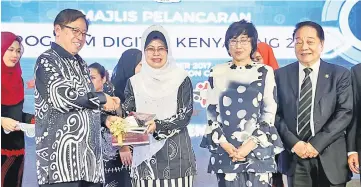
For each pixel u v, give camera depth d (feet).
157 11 13.78
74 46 11.21
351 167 12.31
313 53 12.48
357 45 13.84
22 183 13.66
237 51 12.03
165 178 12.01
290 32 13.82
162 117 12.32
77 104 10.67
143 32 12.96
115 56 13.74
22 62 13.61
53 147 10.79
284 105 12.57
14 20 13.58
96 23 13.70
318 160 12.24
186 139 12.23
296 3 13.80
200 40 13.80
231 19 13.82
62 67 10.80
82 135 10.87
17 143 13.51
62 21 11.15
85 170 10.90
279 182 13.37
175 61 13.75
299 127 12.39
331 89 12.35
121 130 11.54
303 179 12.34
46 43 13.69
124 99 13.35
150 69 12.38
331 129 12.09
